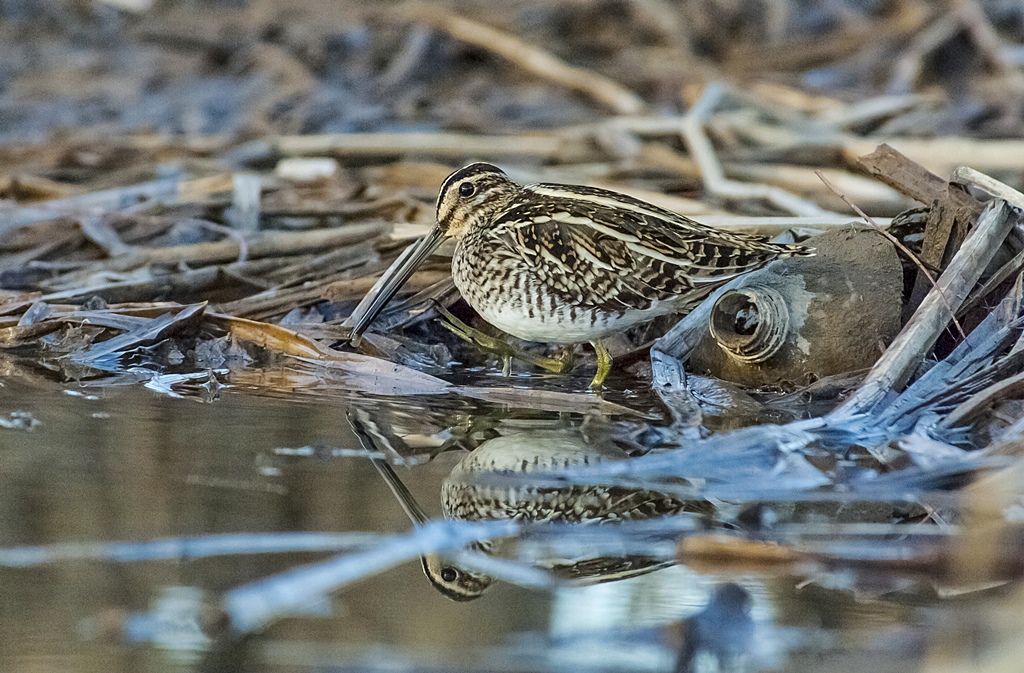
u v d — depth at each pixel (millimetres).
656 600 6688
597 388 10789
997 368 9453
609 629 6332
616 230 10367
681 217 10586
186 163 16359
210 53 21312
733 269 10234
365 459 8797
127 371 11023
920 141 16750
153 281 12227
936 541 7188
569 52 21391
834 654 6039
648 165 16234
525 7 22000
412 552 6824
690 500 8078
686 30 21656
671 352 11008
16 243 13445
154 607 6488
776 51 21516
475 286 10875
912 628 6258
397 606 6645
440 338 11891
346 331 11430
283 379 10906
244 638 6207
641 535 7434
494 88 20328
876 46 21344
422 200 14898
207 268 12359
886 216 13938
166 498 7875
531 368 11531
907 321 10539
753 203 14203
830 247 10680
